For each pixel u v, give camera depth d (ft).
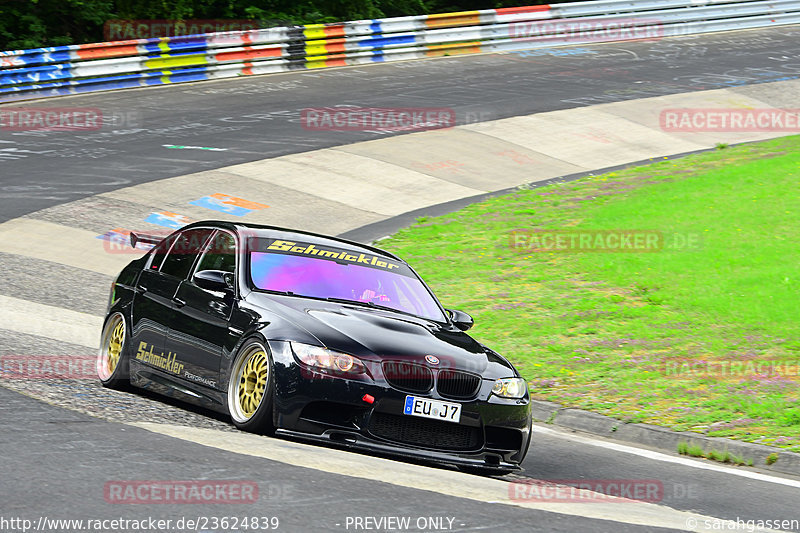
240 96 256.32
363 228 166.61
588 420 88.53
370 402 63.52
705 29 364.79
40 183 174.29
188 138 213.25
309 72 289.33
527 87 276.00
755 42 347.97
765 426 83.76
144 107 240.73
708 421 85.56
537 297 129.18
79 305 115.85
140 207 165.17
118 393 76.59
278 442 62.90
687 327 115.14
